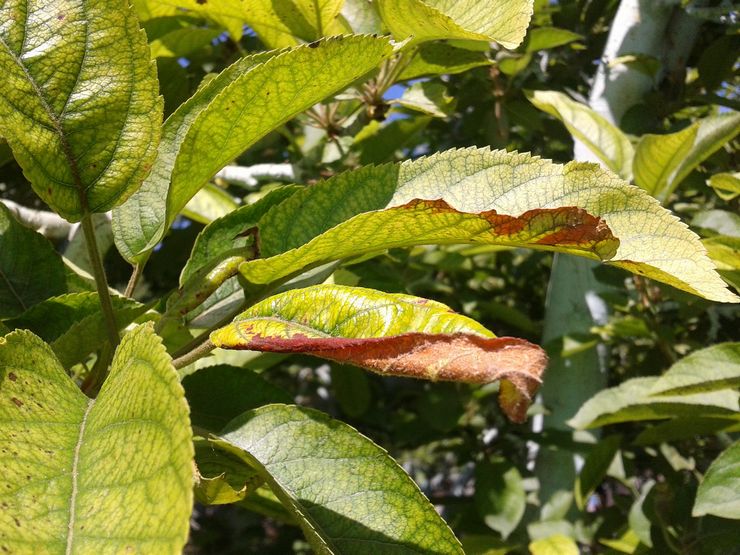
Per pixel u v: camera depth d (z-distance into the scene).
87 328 0.14
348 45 0.13
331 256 0.14
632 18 0.41
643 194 0.13
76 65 0.12
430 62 0.27
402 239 0.13
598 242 0.12
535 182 0.14
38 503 0.08
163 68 0.28
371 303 0.11
